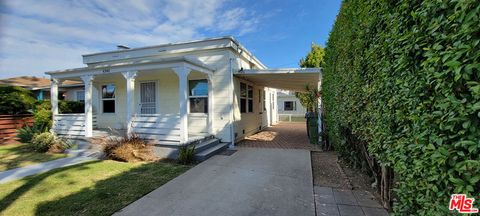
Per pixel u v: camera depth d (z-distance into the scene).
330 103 6.43
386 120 2.15
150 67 6.91
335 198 3.50
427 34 1.48
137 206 3.25
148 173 4.86
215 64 8.30
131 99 7.12
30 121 9.54
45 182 4.25
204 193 3.72
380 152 2.48
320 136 8.03
